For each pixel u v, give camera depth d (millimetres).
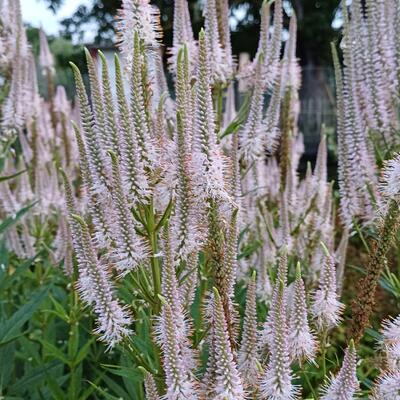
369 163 885
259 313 934
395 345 578
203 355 666
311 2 4730
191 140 566
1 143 1263
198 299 737
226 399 478
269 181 1279
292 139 1263
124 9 584
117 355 1059
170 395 495
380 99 915
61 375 986
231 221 566
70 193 583
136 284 592
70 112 1795
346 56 891
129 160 543
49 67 1829
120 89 532
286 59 1146
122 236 555
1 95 1258
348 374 502
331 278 585
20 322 862
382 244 613
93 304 604
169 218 572
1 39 1194
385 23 905
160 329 523
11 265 1292
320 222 1122
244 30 4703
